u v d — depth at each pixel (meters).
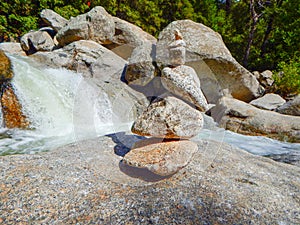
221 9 5.23
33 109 1.64
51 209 0.56
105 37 2.67
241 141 1.67
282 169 0.98
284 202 0.66
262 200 0.65
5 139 1.42
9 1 3.41
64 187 0.66
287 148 1.53
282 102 2.49
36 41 2.90
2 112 1.53
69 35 2.63
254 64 4.62
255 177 0.84
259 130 1.84
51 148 1.30
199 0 4.79
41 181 0.69
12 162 0.84
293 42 3.96
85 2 3.93
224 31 4.75
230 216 0.55
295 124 1.75
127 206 0.57
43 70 2.14
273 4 4.53
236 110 2.00
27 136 1.49
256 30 4.96
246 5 5.25
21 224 0.50
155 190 0.65
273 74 3.13
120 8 4.11
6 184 0.66
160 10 4.48
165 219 0.52
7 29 3.39
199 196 0.63
